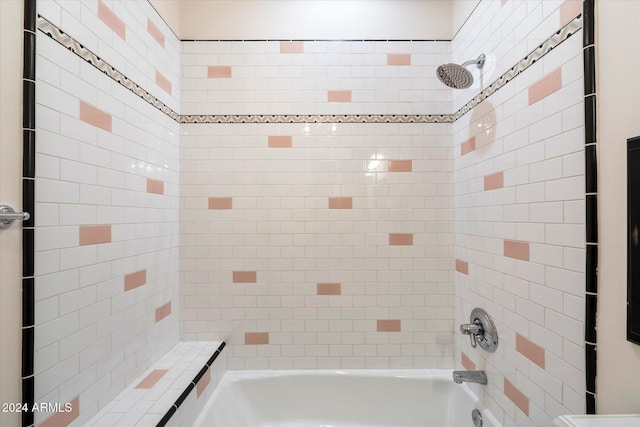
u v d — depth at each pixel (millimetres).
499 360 1207
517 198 1097
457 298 1587
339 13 1642
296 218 1630
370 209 1631
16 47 742
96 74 1019
